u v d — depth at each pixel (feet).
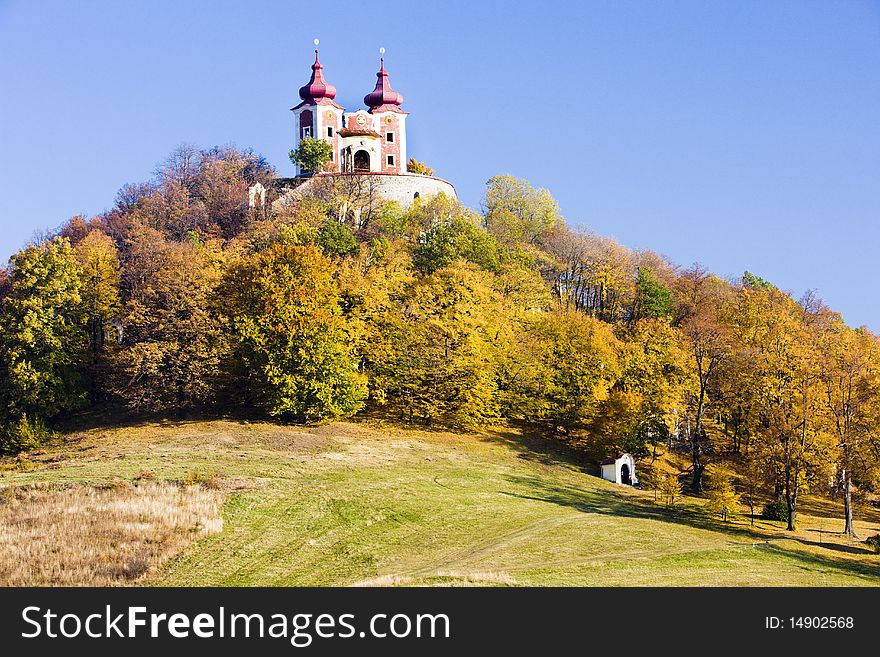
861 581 185.16
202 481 234.99
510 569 177.58
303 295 307.78
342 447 283.38
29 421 301.84
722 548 203.92
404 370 317.83
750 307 368.48
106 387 320.91
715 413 344.69
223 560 189.67
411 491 242.58
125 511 209.26
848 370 257.34
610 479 291.99
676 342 337.93
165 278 330.75
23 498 218.18
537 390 329.93
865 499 290.35
